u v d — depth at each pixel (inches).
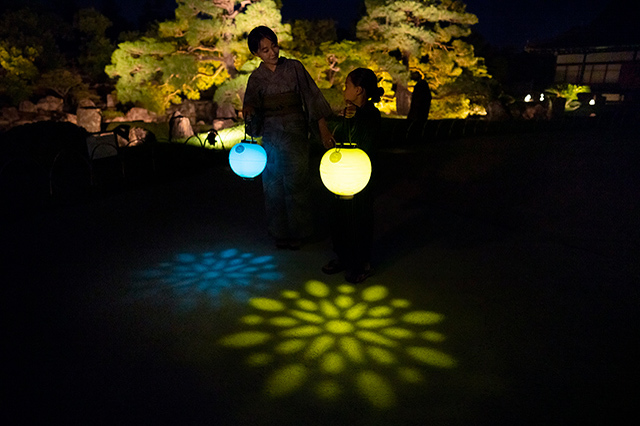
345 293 126.6
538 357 95.9
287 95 143.9
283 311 116.8
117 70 796.6
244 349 100.0
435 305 119.0
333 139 144.0
